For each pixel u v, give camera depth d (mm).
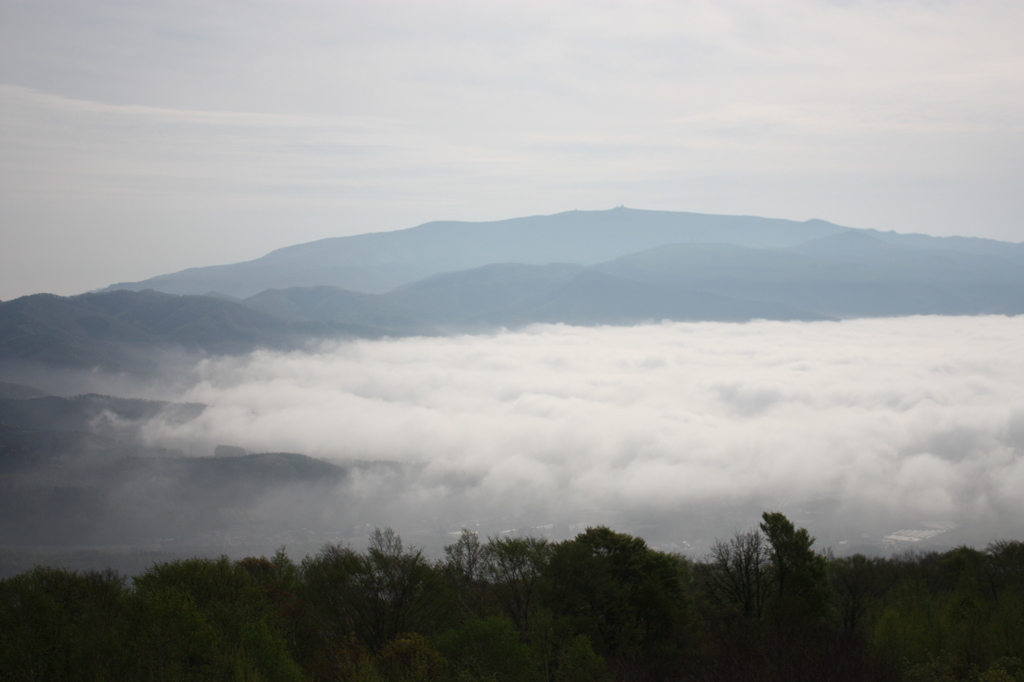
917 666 26562
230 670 22406
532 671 25312
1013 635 30219
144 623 23344
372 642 28031
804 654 26516
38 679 21703
